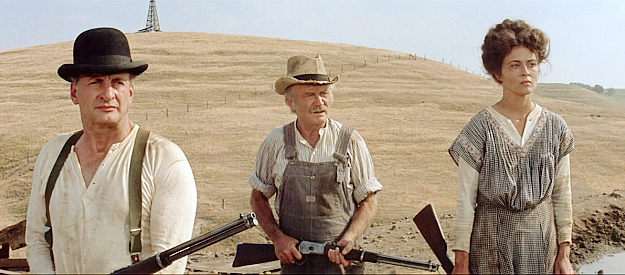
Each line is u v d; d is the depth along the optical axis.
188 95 47.34
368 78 53.97
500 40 3.71
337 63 59.69
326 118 3.98
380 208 21.83
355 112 42.81
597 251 8.04
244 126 38.62
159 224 3.49
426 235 3.96
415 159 31.56
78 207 3.49
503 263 3.72
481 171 3.75
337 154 3.94
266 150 4.12
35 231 3.64
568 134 3.78
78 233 3.47
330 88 4.02
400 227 8.70
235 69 57.09
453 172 29.61
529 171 3.70
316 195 3.92
